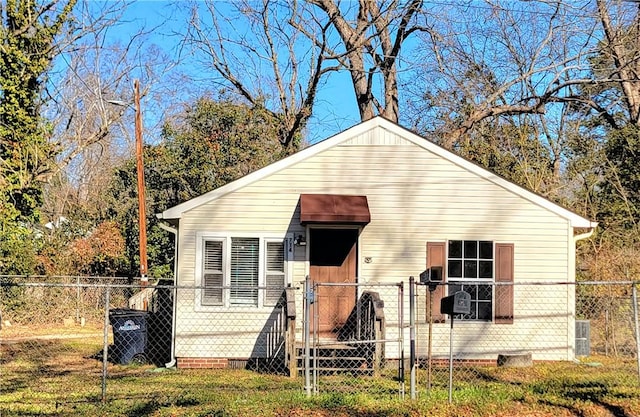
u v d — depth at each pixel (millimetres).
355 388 10602
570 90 27672
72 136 27844
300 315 14289
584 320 15273
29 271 22312
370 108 25984
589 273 17172
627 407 9086
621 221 20453
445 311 9281
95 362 14789
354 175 14602
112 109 29250
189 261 14375
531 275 14617
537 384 10914
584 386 10617
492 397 9492
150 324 15664
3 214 21438
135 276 27750
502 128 26609
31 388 10984
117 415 8742
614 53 22984
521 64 27688
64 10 23156
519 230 14664
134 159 29312
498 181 14680
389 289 14531
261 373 13109
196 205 14430
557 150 27156
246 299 14336
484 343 14398
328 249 14656
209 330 14211
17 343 17922
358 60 25828
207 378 12258
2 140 21984
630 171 21719
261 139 28172
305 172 14562
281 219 14477
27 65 22266
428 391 9852
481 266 14570
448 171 14695
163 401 9609
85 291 24000
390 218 14586
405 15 24391
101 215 29922
